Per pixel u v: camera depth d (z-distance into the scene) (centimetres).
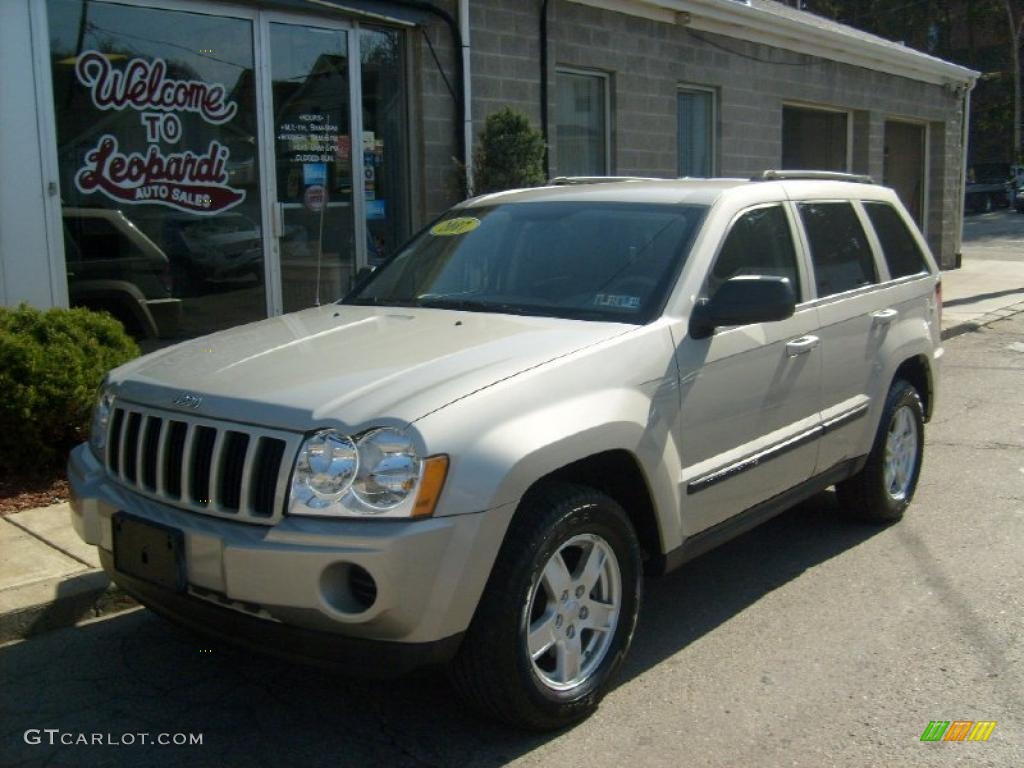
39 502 610
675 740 377
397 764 362
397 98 1021
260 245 908
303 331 449
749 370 461
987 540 589
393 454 332
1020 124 4709
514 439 349
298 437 340
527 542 355
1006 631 468
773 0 2130
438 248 530
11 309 679
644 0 1233
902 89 1877
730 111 1439
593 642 396
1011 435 841
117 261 814
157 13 817
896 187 2031
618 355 400
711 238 462
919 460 632
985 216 4022
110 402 415
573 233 489
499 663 352
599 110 1248
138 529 371
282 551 329
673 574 543
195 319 867
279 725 390
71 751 373
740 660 441
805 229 533
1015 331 1409
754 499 475
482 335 412
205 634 367
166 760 367
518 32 1102
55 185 759
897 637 462
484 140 1034
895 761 362
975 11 4712
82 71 780
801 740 376
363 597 332
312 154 945
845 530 608
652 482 406
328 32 943
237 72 876
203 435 362
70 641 465
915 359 624
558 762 362
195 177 856
